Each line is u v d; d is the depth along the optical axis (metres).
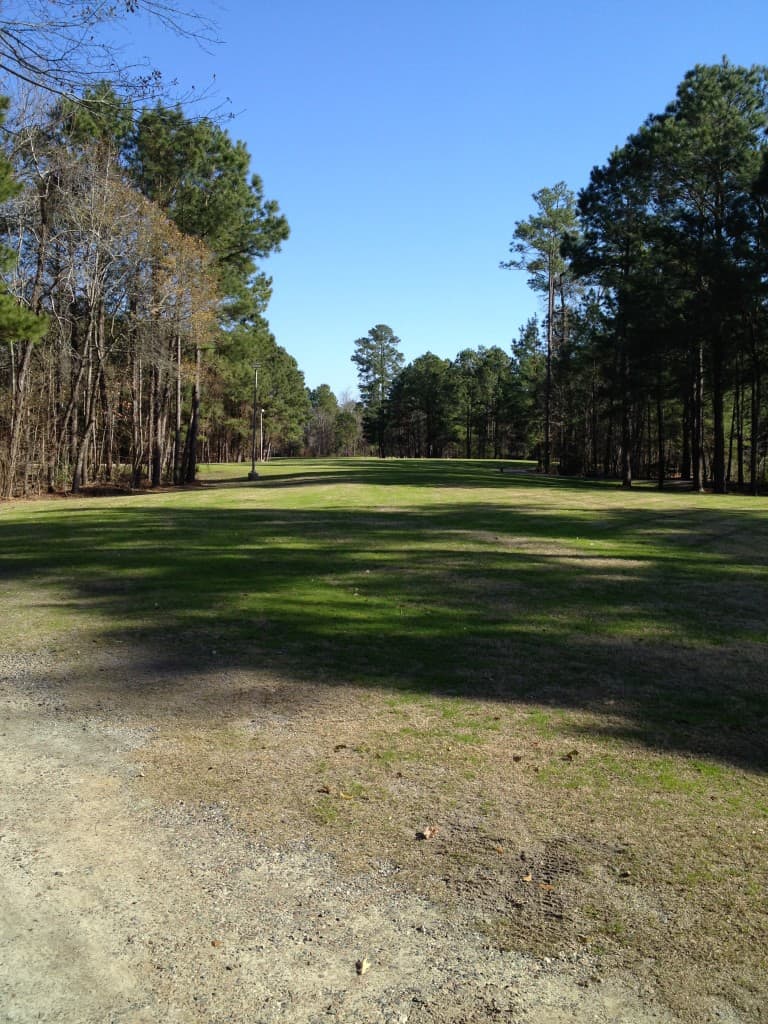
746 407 50.56
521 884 3.31
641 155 35.00
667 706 5.64
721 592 10.29
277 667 6.56
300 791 4.21
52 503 27.50
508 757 4.68
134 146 32.97
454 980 2.71
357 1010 2.57
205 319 34.47
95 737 5.01
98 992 2.66
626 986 2.67
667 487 40.28
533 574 11.66
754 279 31.45
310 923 3.04
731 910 3.11
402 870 3.42
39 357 32.88
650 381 38.94
